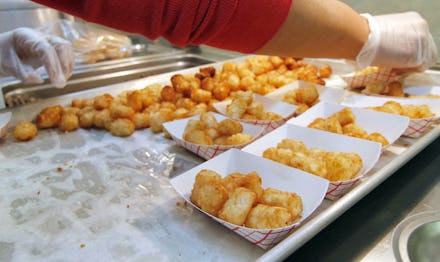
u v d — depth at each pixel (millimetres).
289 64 790
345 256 354
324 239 371
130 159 499
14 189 438
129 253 353
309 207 382
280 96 655
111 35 958
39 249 360
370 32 522
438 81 671
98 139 551
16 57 633
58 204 415
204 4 348
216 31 371
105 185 446
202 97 620
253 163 432
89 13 332
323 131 484
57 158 500
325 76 784
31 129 541
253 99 593
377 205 412
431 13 692
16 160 493
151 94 639
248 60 788
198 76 690
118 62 888
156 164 488
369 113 532
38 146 529
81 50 867
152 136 560
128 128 553
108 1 332
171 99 646
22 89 721
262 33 396
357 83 702
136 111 599
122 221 390
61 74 623
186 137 495
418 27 569
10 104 686
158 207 408
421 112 533
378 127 525
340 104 607
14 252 357
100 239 369
